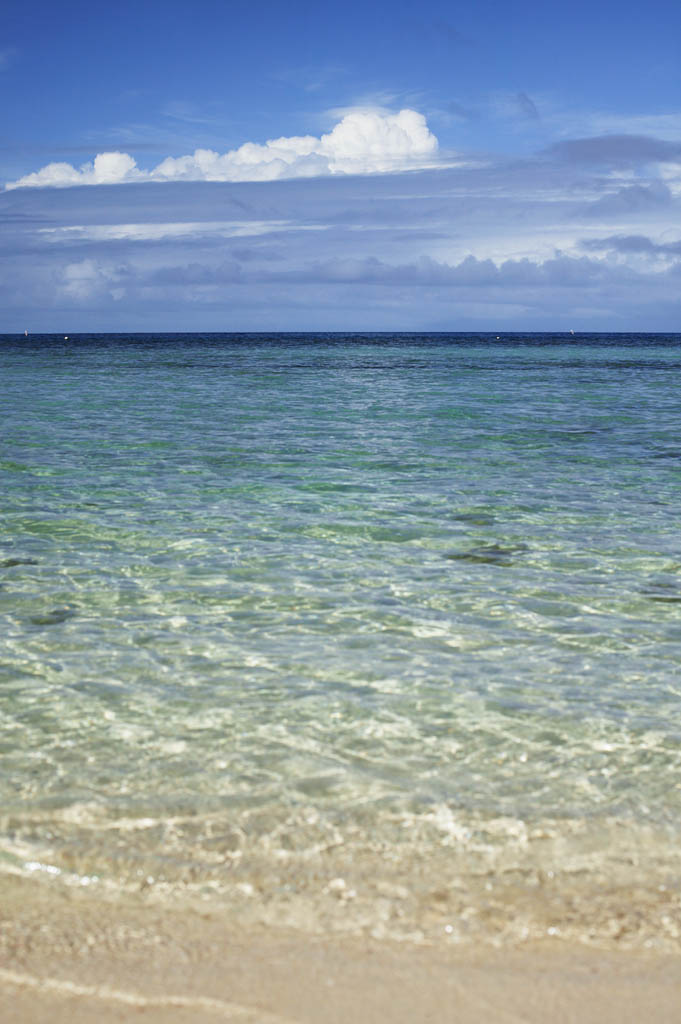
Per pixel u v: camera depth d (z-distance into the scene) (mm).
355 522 11836
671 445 20000
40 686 6535
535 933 3715
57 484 14336
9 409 27031
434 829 4609
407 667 7000
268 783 5105
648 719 6090
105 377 43656
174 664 7004
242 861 4277
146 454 17797
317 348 99000
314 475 15516
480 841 4492
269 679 6727
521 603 8617
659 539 11125
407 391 35906
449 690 6555
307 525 11641
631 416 26359
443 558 10172
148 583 9078
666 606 8578
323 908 3893
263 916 3826
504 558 10211
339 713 6133
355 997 3246
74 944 3588
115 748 5551
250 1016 3123
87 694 6406
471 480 15172
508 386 39188
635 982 3367
